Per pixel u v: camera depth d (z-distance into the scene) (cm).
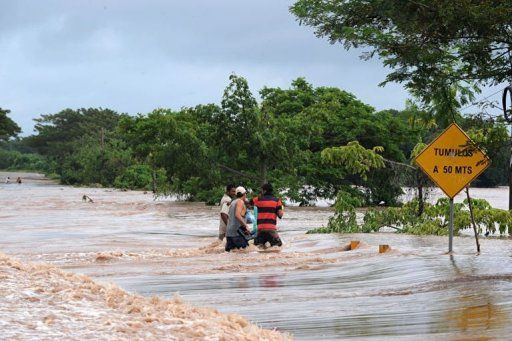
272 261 2206
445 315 1145
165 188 7600
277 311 1226
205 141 6269
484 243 2467
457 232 3244
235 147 6059
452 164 1952
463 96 1875
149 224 4431
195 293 1491
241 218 2575
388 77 1680
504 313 1143
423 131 7281
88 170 13838
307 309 1244
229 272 1941
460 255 1964
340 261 2072
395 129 7319
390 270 1759
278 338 882
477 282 1481
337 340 968
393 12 1563
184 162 6184
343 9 1644
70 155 18475
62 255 2550
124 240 3262
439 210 3284
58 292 957
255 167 6334
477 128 1702
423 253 2061
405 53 1603
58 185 14300
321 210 6050
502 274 1580
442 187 1955
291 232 3750
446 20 1505
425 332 1008
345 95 7638
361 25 1648
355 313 1191
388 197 6550
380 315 1166
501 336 962
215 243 2744
